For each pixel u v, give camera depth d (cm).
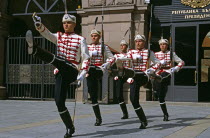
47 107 1090
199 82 1343
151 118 790
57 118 781
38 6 1463
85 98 1246
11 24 1542
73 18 553
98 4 1338
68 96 1438
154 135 545
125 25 1300
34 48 477
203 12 1284
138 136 535
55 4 1445
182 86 1314
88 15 1359
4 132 570
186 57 1320
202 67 1409
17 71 1470
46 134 555
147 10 1297
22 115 846
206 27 1380
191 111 976
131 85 624
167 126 653
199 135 542
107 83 1212
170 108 1080
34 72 1441
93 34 739
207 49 1405
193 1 1297
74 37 549
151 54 652
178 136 533
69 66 521
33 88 1470
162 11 1345
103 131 589
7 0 1519
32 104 1219
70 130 531
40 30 517
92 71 670
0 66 1472
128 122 716
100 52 731
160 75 736
